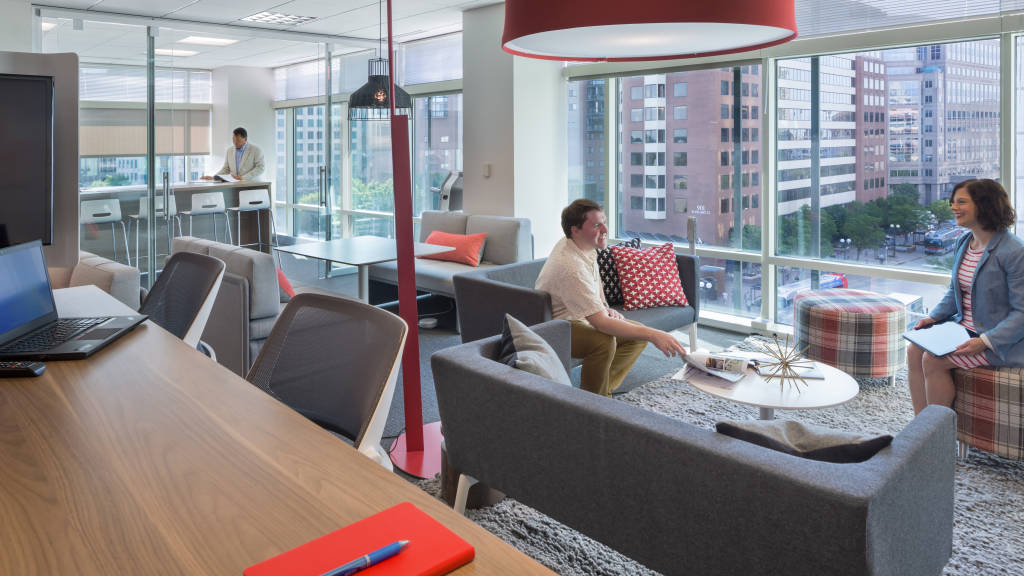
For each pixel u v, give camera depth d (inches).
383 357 58.7
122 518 36.9
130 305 155.3
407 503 37.6
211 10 253.3
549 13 68.9
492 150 264.4
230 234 290.8
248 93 293.6
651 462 75.7
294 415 51.5
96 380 59.4
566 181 275.0
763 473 66.8
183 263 97.5
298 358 66.6
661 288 182.1
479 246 250.4
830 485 63.4
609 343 142.7
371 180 323.9
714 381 118.6
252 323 162.6
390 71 122.3
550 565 95.1
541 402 86.4
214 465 43.1
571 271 140.8
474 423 97.3
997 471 125.9
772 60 214.2
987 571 94.3
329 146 312.7
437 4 250.8
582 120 268.8
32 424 49.8
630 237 260.5
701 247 240.4
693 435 73.9
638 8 65.6
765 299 224.2
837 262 210.1
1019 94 172.6
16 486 40.5
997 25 171.0
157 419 50.6
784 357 128.0
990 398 126.1
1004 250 130.3
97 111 259.1
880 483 63.7
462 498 103.2
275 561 32.5
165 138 274.1
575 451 83.8
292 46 298.0
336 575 30.7
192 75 280.1
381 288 265.1
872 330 165.8
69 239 84.4
